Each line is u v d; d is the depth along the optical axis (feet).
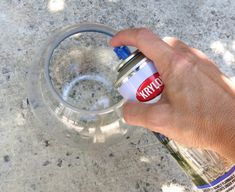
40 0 1.39
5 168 1.24
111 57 1.34
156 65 0.96
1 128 1.27
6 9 1.37
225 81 0.97
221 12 1.48
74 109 1.19
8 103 1.29
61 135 1.27
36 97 1.27
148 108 0.96
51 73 1.31
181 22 1.45
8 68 1.32
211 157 1.00
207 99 0.94
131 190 1.27
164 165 1.30
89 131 1.26
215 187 1.01
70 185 1.25
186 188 1.29
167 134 0.97
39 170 1.25
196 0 1.48
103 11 1.42
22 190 1.23
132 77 0.97
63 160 1.27
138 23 1.43
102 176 1.27
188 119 0.93
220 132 0.92
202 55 1.00
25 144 1.26
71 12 1.40
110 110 1.21
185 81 0.95
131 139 1.30
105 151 1.29
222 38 1.46
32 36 1.36
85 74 1.34
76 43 1.34
